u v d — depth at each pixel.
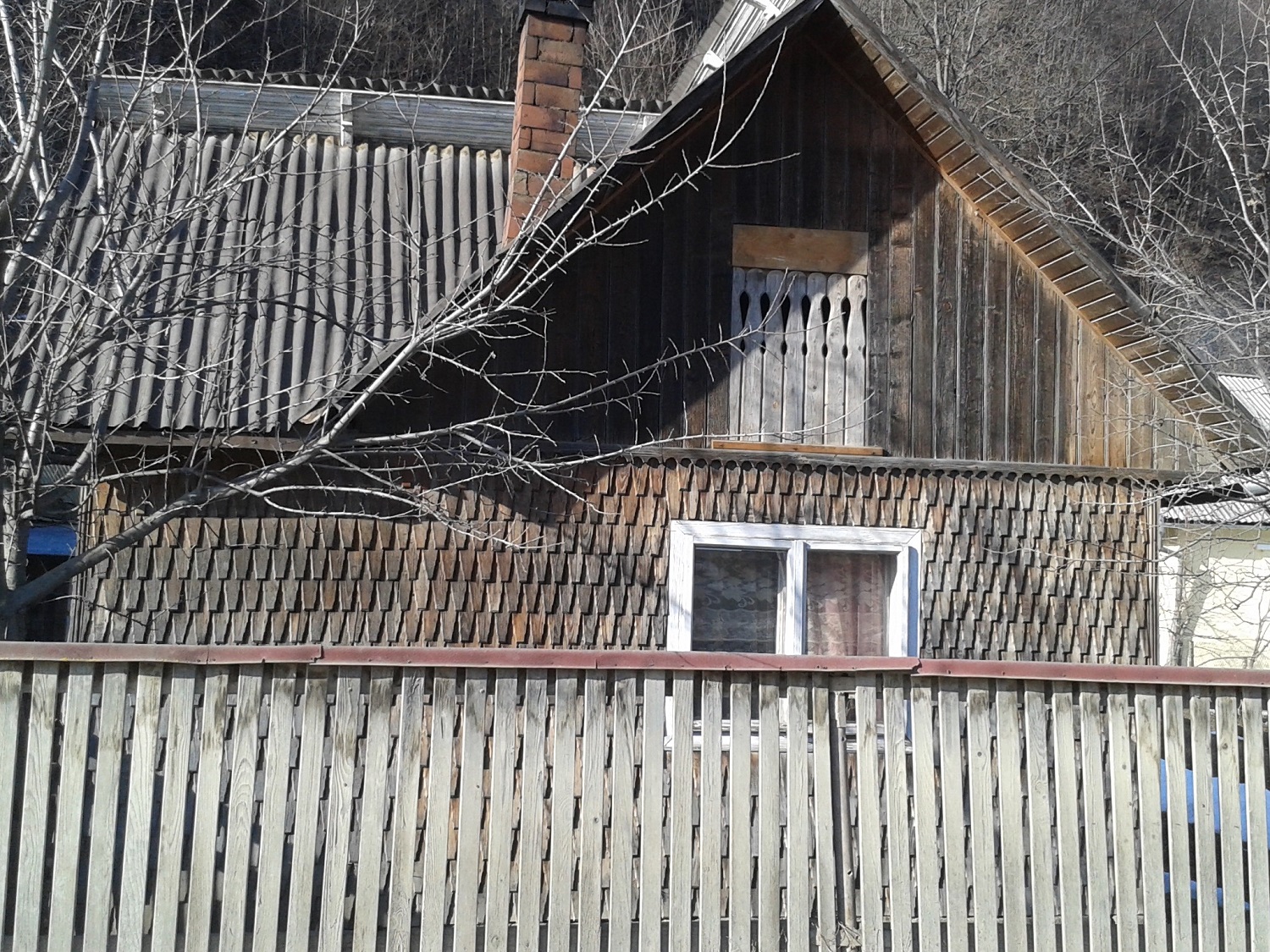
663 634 8.12
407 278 8.08
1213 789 5.49
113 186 6.88
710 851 5.10
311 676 4.96
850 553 8.58
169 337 7.78
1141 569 8.84
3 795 4.70
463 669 5.09
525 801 5.01
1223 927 5.46
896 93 8.53
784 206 8.61
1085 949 5.36
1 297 6.27
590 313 8.26
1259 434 8.58
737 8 11.26
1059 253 8.54
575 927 5.26
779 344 8.52
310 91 9.91
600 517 8.16
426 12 19.86
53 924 4.68
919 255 8.77
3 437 6.23
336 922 4.84
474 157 10.18
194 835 4.79
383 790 4.94
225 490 6.43
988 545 8.64
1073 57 25.33
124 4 8.01
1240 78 20.02
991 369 8.77
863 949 5.08
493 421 7.68
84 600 7.06
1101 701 5.44
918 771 5.25
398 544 7.91
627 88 17.58
